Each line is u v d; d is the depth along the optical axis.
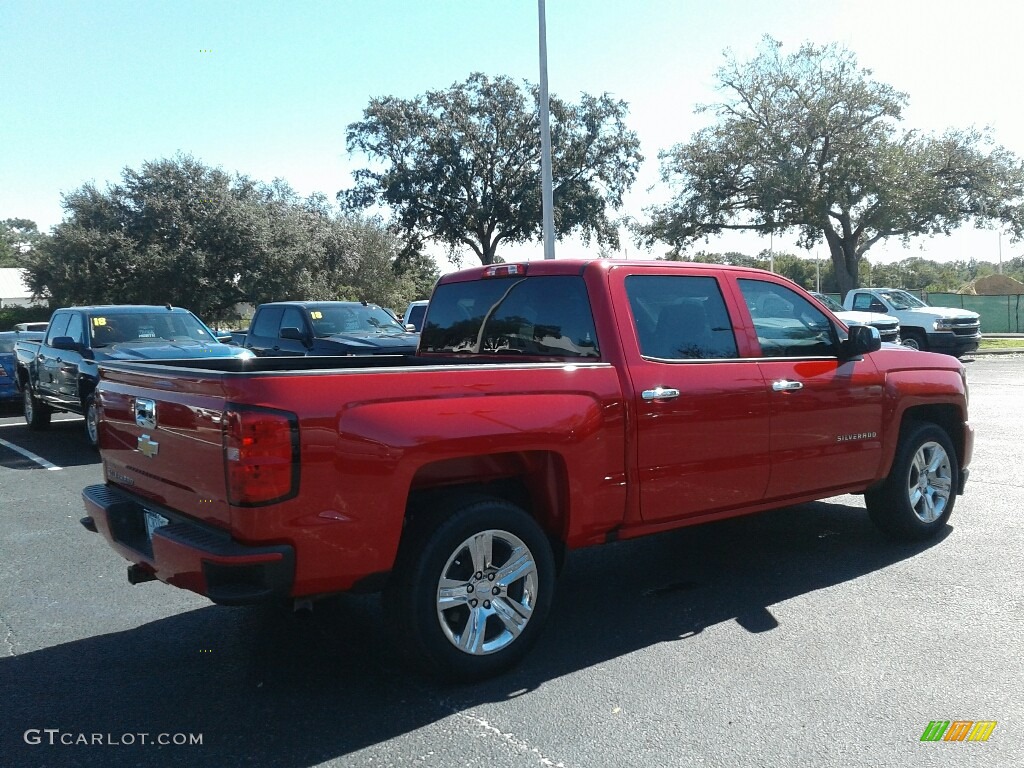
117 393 4.49
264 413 3.39
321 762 3.31
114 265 38.22
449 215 37.97
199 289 39.16
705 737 3.45
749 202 35.00
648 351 4.68
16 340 14.36
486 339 5.42
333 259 45.88
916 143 33.16
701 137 35.22
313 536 3.50
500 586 4.05
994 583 5.27
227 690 3.97
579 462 4.28
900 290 24.11
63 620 4.94
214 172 41.09
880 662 4.14
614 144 38.44
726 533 6.64
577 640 4.53
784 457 5.22
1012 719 3.56
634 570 5.76
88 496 4.63
